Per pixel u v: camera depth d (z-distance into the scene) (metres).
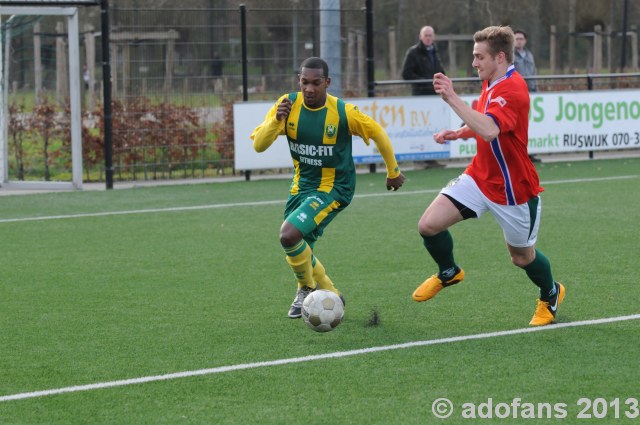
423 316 15.62
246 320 15.54
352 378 12.36
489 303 16.42
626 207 27.12
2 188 33.69
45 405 11.51
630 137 40.09
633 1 75.06
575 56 80.94
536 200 14.56
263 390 11.94
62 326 15.28
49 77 39.19
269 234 23.75
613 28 73.94
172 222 25.81
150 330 14.97
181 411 11.23
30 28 36.81
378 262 20.14
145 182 35.34
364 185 32.84
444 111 37.09
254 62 37.50
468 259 20.28
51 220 26.38
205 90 36.12
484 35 14.05
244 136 34.91
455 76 69.62
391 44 58.84
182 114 35.84
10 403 11.59
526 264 14.75
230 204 29.00
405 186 32.41
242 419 10.93
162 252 21.62
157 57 35.25
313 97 14.91
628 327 14.70
